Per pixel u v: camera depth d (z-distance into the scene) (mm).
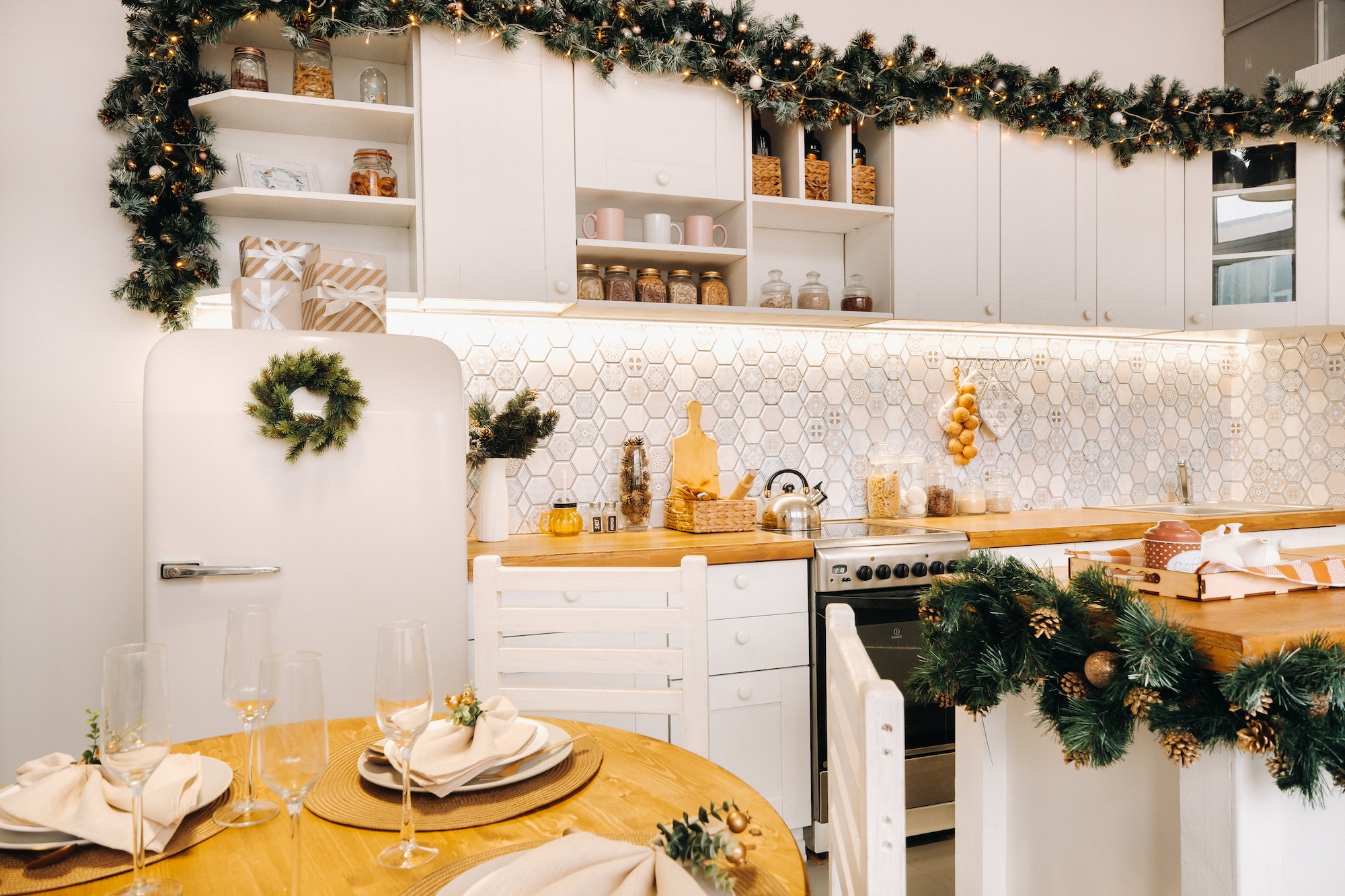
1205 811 1140
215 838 932
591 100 2660
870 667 912
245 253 2229
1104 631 1220
